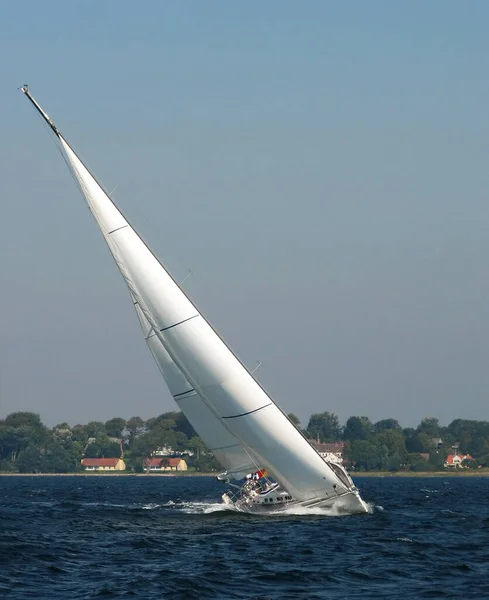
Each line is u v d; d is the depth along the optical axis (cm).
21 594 7581
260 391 12712
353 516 13600
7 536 11025
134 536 11525
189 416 13975
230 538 11125
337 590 7819
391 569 8844
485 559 9588
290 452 12800
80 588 7875
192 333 12800
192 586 7869
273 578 8306
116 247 12975
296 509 13462
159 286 12862
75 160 12962
